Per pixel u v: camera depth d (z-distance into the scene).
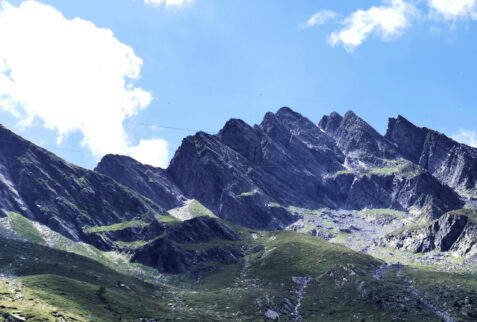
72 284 190.62
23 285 172.50
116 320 157.75
